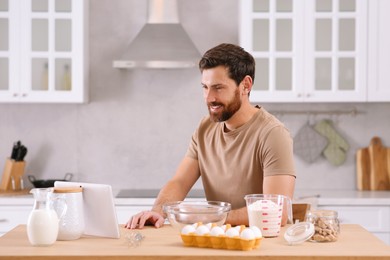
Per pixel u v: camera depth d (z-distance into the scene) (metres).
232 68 2.92
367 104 5.51
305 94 5.08
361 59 5.09
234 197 3.14
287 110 5.51
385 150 5.47
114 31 5.50
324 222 2.52
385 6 5.09
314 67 5.10
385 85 5.11
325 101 5.09
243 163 3.10
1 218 4.83
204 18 5.51
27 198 4.84
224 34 5.51
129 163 5.52
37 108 5.49
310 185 5.52
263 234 2.61
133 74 5.51
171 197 3.23
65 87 5.10
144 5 5.51
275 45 5.09
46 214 2.48
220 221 2.66
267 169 2.98
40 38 5.09
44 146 5.49
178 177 3.35
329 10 5.11
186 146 5.54
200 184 5.49
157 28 5.25
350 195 5.06
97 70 5.50
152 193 5.20
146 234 2.71
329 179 5.52
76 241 2.58
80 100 5.09
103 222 2.64
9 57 5.06
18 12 5.07
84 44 5.19
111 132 5.51
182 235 2.45
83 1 5.09
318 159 5.52
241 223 2.82
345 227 2.84
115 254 2.31
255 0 5.09
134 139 5.52
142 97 5.52
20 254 2.32
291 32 5.11
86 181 5.51
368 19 5.09
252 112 3.13
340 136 5.50
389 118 5.51
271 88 5.08
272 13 5.07
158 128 5.52
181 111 5.53
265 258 2.27
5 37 5.09
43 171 5.50
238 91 2.99
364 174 5.45
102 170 5.52
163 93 5.52
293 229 2.51
